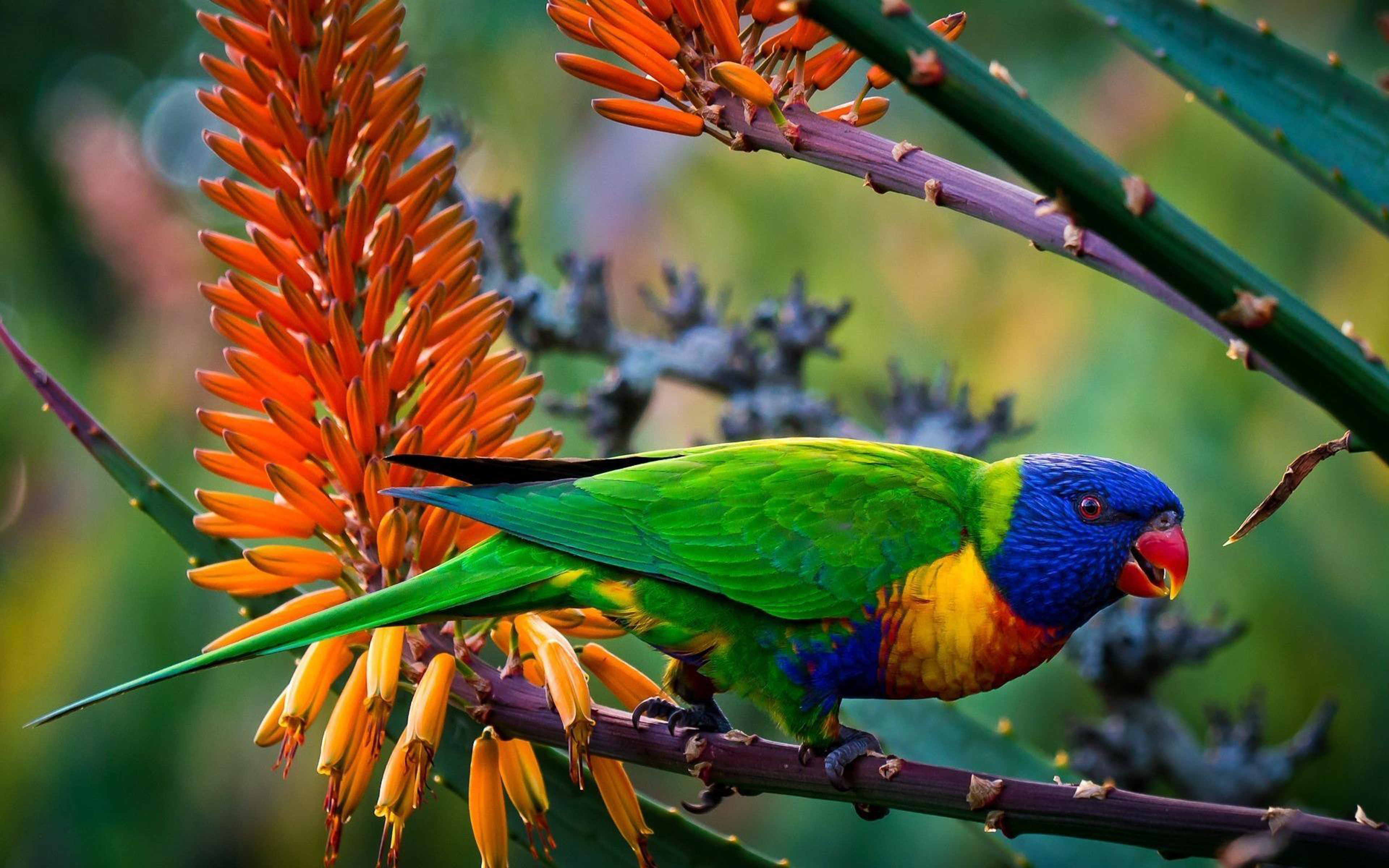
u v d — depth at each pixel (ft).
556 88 30.25
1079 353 25.53
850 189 28.02
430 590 10.96
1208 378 24.94
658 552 13.70
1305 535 24.80
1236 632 19.02
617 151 29.22
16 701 26.55
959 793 10.21
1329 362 7.27
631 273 28.60
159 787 26.91
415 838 28.73
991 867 25.79
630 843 11.07
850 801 10.64
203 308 30.45
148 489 12.06
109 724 26.71
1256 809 9.08
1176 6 9.82
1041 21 28.99
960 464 16.02
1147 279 8.31
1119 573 15.35
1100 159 7.24
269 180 11.24
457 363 11.57
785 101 9.77
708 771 10.94
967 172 8.93
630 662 27.35
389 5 11.32
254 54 11.29
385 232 10.98
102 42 38.45
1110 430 24.66
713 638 14.01
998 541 15.02
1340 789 26.43
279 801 27.40
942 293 27.20
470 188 29.40
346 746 10.08
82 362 30.07
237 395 11.41
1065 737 23.11
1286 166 24.91
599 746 11.00
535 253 29.07
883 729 15.71
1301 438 24.80
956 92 7.20
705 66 9.95
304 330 11.30
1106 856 14.69
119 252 31.35
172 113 39.06
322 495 11.02
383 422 11.23
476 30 31.12
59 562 27.37
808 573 14.07
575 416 20.71
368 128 11.34
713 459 14.65
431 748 9.93
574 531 13.17
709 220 28.53
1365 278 24.00
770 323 20.93
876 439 20.76
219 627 27.22
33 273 31.60
